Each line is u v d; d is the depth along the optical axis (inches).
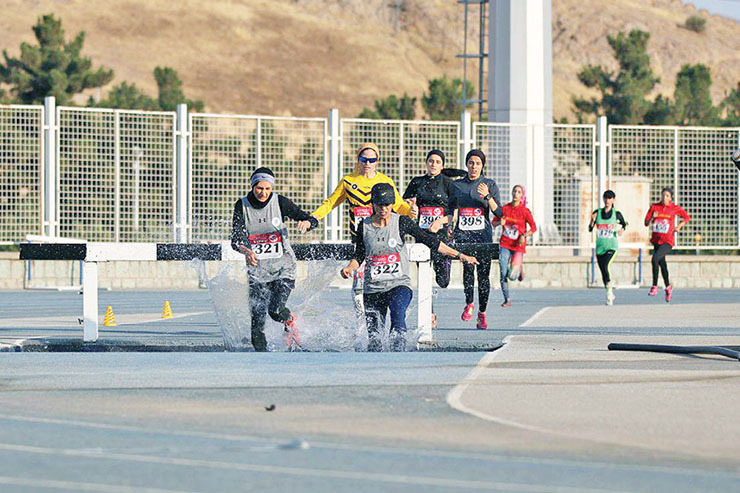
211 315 2031.3
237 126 2861.7
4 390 997.2
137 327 1723.7
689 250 3501.5
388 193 1348.4
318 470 669.3
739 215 3166.8
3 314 2069.4
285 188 2876.5
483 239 1679.4
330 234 2891.2
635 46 6023.6
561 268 3250.5
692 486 636.7
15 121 2763.3
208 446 739.4
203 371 1131.3
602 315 2011.6
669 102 5885.8
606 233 2364.7
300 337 1375.5
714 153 3154.5
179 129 2817.4
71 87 6082.7
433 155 1583.4
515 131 3026.6
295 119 2891.2
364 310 1387.8
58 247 1418.6
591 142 3100.4
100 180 2792.8
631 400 933.2
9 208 2763.3
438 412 872.9
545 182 3051.2
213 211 2839.6
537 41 3518.7
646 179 3127.5
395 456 708.7
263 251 1368.1
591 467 680.4
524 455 713.0
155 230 2817.4
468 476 655.1
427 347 1400.1
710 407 898.1
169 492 616.1
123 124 2802.7
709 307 2277.3
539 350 1311.5
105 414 866.1
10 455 711.7
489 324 1803.6
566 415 858.8
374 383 1036.5
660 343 1402.6
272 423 824.9
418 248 1422.2
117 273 3063.5
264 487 626.5
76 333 1590.8
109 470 669.3
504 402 922.1
